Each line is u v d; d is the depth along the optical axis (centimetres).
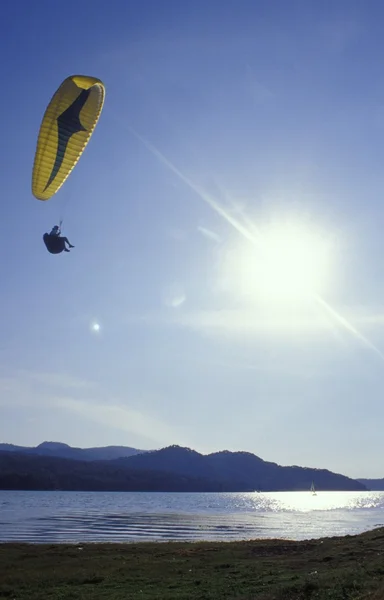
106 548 4838
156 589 2686
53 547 4947
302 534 7800
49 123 2814
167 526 9075
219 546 5006
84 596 2508
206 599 2359
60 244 2670
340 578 2509
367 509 17700
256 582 2756
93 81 2802
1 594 2675
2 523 9144
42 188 2927
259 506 18875
